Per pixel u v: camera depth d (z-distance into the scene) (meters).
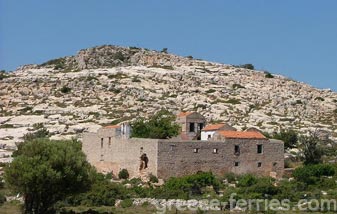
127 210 96.19
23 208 95.50
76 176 95.62
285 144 162.38
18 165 93.38
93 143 137.38
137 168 124.31
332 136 183.75
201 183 112.56
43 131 176.25
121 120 188.25
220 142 126.50
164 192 106.69
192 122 144.25
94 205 103.50
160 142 120.94
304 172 120.69
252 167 128.88
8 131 182.75
